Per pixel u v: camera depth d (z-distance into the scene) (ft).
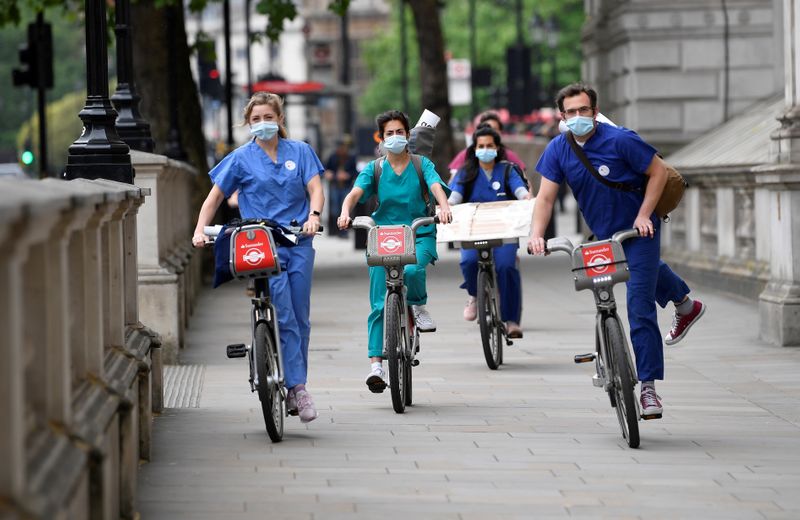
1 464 28.35
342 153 251.19
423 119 91.45
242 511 48.52
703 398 73.31
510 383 79.00
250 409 71.31
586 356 61.82
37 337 34.60
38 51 176.55
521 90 286.46
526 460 57.31
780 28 176.14
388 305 68.80
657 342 61.05
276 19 181.06
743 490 51.88
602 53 198.49
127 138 99.04
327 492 51.55
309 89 303.07
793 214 92.63
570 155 61.36
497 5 570.46
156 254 89.51
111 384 45.80
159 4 143.33
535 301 128.36
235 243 60.85
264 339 60.64
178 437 63.00
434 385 78.64
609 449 59.62
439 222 71.61
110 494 42.24
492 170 91.86
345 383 79.97
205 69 251.80
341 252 209.46
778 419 67.05
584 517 47.73
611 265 59.26
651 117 180.34
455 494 51.16
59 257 36.40
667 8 179.11
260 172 63.93
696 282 136.46
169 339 89.56
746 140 139.44
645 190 61.46
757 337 98.22
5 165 282.56
